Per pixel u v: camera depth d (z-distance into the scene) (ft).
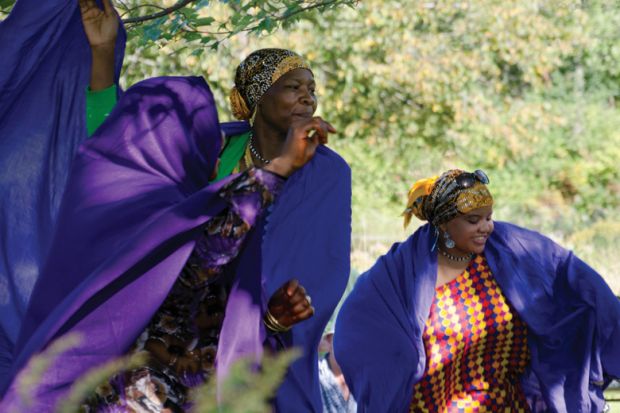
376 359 21.21
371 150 69.10
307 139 13.35
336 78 65.67
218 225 13.48
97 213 14.20
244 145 19.79
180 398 13.89
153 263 13.64
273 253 18.61
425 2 63.16
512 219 68.59
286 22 26.78
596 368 21.07
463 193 20.61
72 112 17.84
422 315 20.98
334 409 22.89
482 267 21.27
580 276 21.04
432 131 69.26
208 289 14.44
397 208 67.51
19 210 17.67
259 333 14.57
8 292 17.42
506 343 21.08
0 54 17.57
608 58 72.74
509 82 71.87
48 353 9.35
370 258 58.18
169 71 45.96
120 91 17.85
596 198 70.38
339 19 60.59
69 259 14.29
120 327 13.69
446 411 21.04
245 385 8.57
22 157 17.72
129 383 13.66
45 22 17.67
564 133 71.61
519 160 70.95
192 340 14.19
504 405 21.11
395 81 65.72
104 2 17.51
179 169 14.40
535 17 67.15
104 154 14.46
